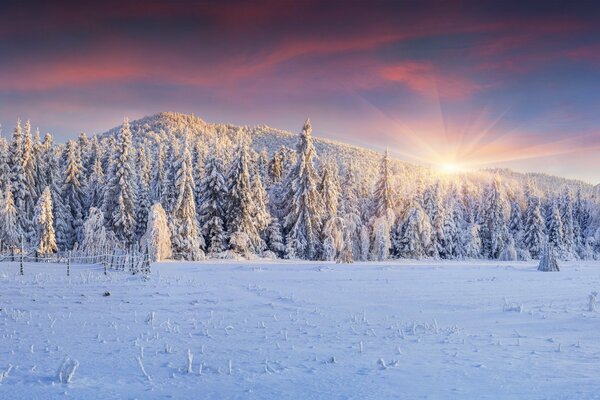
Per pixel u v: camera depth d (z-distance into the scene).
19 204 50.31
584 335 12.27
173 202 52.72
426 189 68.00
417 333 12.34
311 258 53.72
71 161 56.88
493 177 72.19
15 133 52.66
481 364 9.12
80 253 34.81
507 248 66.31
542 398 6.96
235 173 53.47
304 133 55.81
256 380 7.93
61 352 9.62
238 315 14.69
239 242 51.56
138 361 8.88
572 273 34.69
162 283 21.39
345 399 6.92
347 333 12.20
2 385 7.34
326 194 57.56
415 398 6.95
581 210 86.69
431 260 61.66
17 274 23.86
